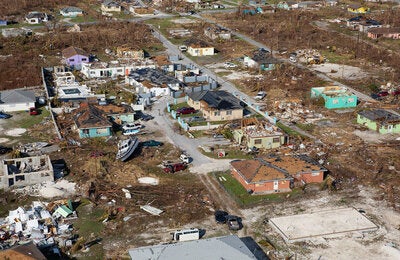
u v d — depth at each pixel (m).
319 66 114.38
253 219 52.91
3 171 61.16
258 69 110.12
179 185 60.25
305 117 83.25
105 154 67.88
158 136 75.19
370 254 46.91
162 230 50.72
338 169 64.38
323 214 53.66
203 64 117.31
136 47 125.81
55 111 84.69
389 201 57.03
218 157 67.81
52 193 57.78
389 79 104.06
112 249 47.28
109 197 57.16
